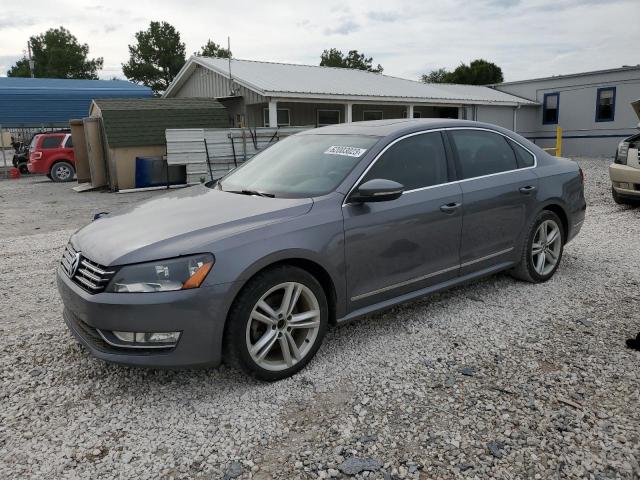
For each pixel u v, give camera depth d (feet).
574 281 16.35
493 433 8.77
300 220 10.72
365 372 10.92
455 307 14.38
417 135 13.29
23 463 8.28
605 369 10.77
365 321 13.57
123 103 53.31
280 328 10.53
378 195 11.12
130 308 9.26
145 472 8.05
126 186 50.16
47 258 21.58
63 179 61.52
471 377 10.59
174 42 184.96
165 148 51.34
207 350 9.64
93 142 50.26
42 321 14.26
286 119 65.57
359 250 11.46
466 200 13.47
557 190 15.94
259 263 9.91
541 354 11.50
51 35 213.66
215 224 10.36
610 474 7.76
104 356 9.70
